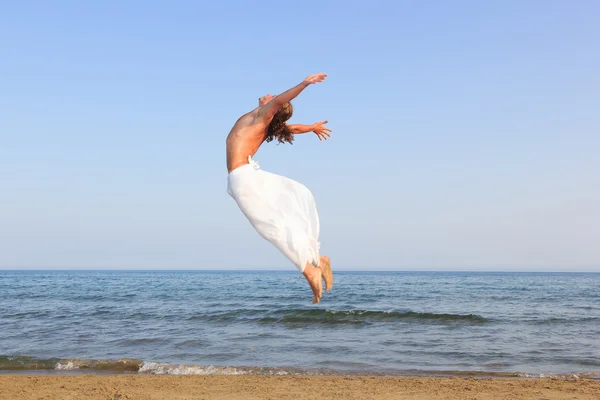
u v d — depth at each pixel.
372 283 65.12
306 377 10.17
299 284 62.56
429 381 9.77
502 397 8.48
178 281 76.88
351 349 13.90
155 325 18.98
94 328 18.08
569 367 11.73
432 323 19.72
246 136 4.52
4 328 18.06
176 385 9.35
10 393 8.65
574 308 27.22
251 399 8.30
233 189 4.36
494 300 33.34
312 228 4.36
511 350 13.80
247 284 62.06
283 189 4.42
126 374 10.74
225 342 14.99
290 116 4.71
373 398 8.38
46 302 31.00
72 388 9.06
